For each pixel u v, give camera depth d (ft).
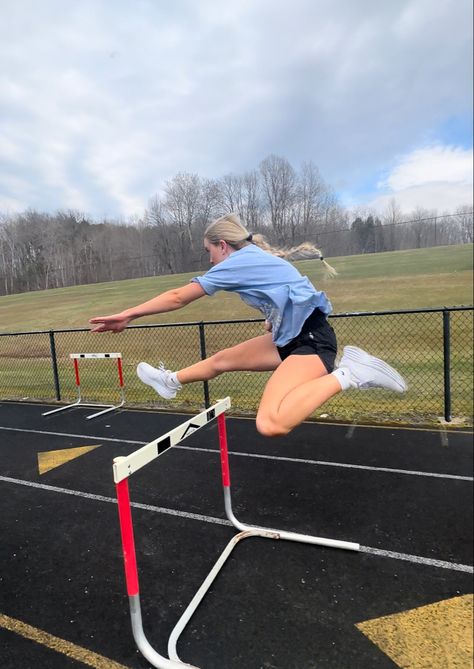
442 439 16.88
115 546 11.10
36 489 14.60
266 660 7.48
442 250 122.21
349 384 7.48
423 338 35.09
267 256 8.28
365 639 7.83
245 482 14.28
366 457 15.61
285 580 9.46
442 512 11.84
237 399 24.29
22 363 30.42
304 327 8.11
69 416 23.32
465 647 7.57
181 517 12.30
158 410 23.45
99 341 36.17
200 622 8.36
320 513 12.13
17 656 7.77
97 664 7.56
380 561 9.96
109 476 15.46
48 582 9.77
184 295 7.81
